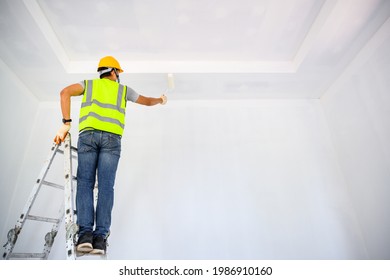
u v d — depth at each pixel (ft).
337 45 8.58
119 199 8.89
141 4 7.44
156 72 9.26
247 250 8.47
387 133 7.94
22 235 8.14
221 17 7.96
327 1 7.52
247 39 8.82
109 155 5.04
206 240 8.52
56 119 10.06
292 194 9.42
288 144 10.30
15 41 7.82
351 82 9.36
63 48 8.80
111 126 5.21
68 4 7.35
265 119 10.75
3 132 8.32
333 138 10.41
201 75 9.52
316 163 10.02
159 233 8.49
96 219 4.65
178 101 10.85
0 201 8.10
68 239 4.34
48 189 8.86
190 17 7.91
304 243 8.68
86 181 4.73
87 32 8.27
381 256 8.10
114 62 6.30
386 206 7.95
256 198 9.27
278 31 8.57
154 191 9.11
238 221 8.87
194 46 9.02
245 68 9.59
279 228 8.86
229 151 10.01
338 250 8.63
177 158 9.73
